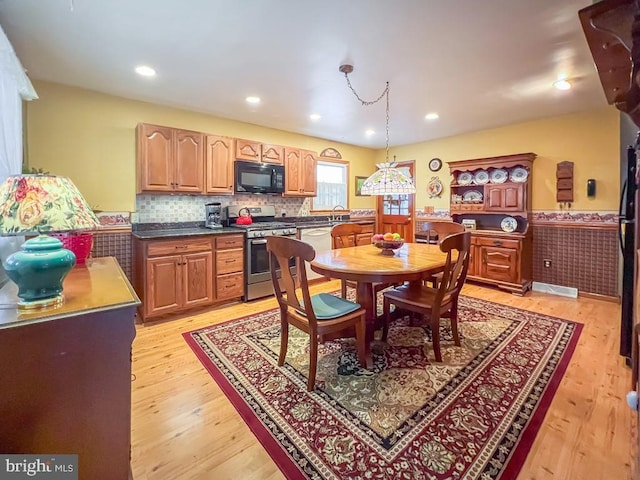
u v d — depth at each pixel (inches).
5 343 34.9
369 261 93.0
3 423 35.6
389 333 109.7
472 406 69.6
